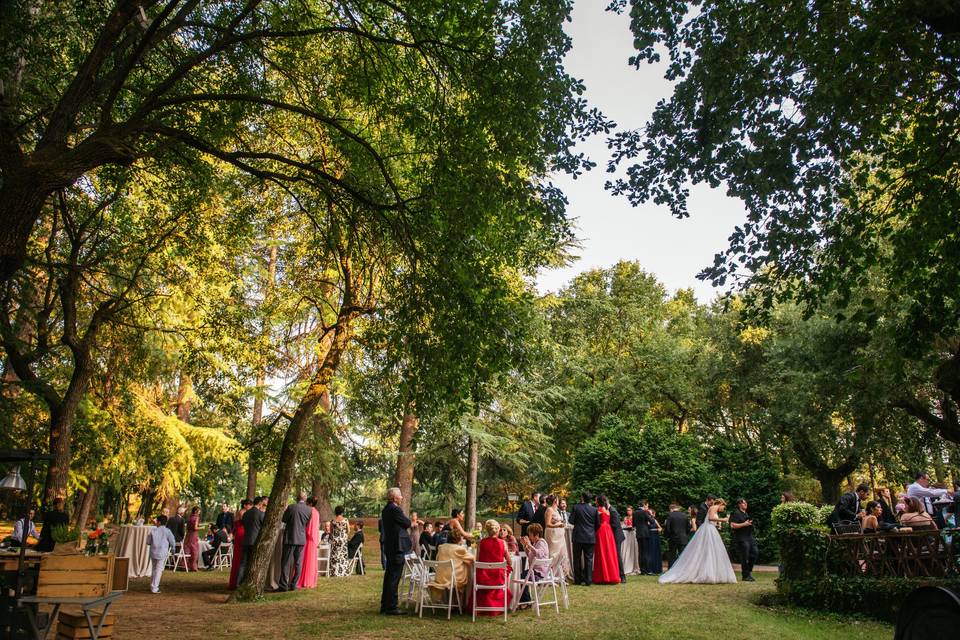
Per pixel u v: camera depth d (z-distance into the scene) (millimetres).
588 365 31953
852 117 8281
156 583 13438
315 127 12625
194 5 8344
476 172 8930
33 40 9617
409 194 11328
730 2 9117
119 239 14445
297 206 14172
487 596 10125
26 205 6914
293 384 16172
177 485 20766
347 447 19016
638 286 35062
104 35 7625
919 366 18562
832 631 8906
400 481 22781
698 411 32750
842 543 11078
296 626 9234
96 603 7148
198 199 12984
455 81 9680
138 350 16078
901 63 7980
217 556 19250
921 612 5469
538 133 8852
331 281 14977
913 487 14680
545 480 34594
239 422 18016
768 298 9984
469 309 9086
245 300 15664
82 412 16125
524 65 8766
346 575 17531
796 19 8273
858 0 8328
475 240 9586
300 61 11516
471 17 9055
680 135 9430
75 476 17594
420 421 10172
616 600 11586
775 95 8805
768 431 27969
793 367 23922
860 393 20984
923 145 8953
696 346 32594
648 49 9469
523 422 24188
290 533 13867
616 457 23766
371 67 10781
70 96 7492
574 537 14383
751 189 9094
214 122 10383
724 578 14609
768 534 23016
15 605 7148
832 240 9781
